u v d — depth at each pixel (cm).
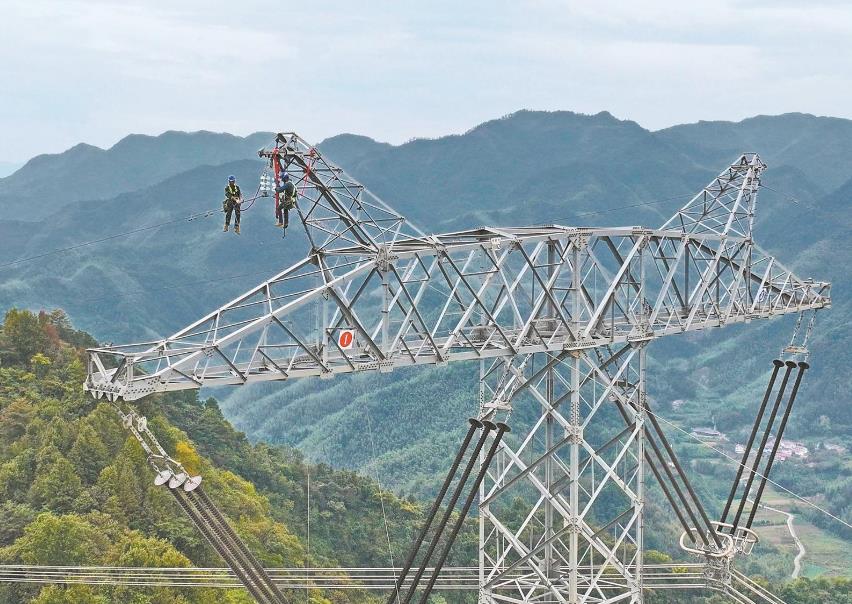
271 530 14038
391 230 6475
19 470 12006
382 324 6269
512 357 7025
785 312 10231
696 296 8425
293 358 5884
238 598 11069
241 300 5812
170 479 5359
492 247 6619
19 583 10131
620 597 7344
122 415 5391
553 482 7569
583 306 7419
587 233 7031
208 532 5459
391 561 16462
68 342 16650
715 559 8862
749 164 9931
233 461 16875
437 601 15438
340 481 18425
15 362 14650
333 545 16262
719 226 10394
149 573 10338
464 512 6519
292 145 6269
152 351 5391
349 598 14062
